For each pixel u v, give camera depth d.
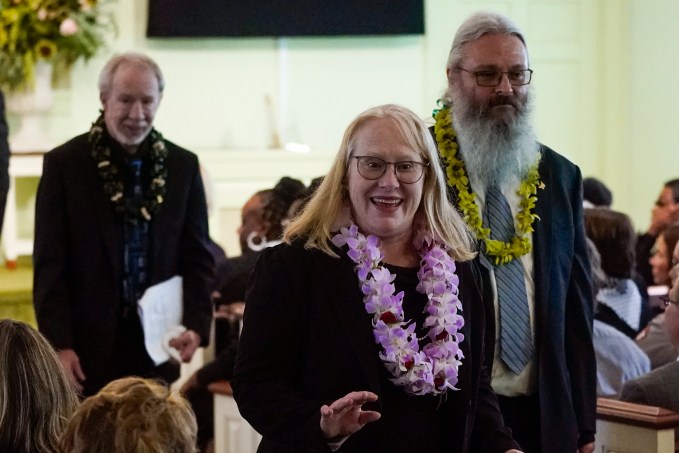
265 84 10.97
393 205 3.62
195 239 5.74
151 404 2.96
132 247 5.54
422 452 3.60
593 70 11.78
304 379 3.59
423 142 3.66
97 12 10.02
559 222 4.59
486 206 4.56
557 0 11.70
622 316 6.30
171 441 2.92
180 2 10.53
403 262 3.73
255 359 3.58
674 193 8.84
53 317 5.37
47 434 3.38
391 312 3.56
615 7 11.73
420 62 11.33
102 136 5.55
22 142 9.62
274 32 10.77
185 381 7.09
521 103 4.53
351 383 3.54
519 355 4.43
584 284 4.65
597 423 5.08
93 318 5.45
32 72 9.47
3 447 3.34
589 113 11.81
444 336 3.61
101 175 5.50
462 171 4.57
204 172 8.52
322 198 3.69
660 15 11.61
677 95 11.58
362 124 3.64
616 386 5.72
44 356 3.43
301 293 3.60
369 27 10.98
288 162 10.67
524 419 4.48
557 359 4.45
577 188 4.72
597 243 6.28
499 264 4.46
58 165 5.50
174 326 5.62
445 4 11.35
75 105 10.27
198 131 10.82
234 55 10.88
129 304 5.53
